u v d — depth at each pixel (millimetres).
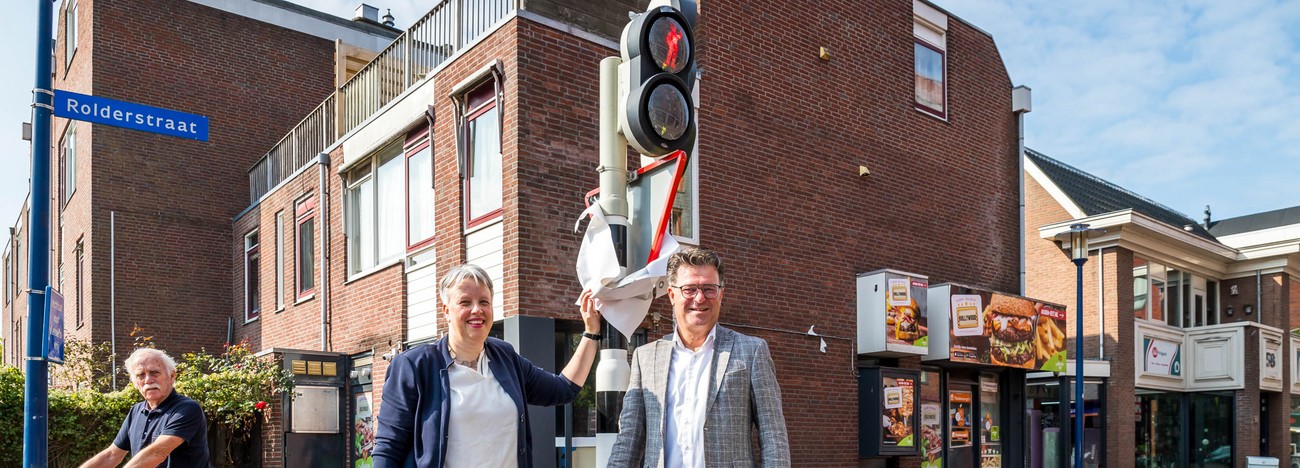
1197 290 23953
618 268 4234
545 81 10750
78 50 18359
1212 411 22984
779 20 13258
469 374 3613
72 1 19234
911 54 15219
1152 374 21281
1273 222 27750
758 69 12875
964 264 15578
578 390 4141
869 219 14086
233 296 18031
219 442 13328
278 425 13023
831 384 13133
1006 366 15070
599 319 4289
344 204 13836
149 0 17781
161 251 17328
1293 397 24516
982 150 16266
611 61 4656
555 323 10750
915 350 13586
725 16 12578
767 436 3762
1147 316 21500
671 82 4535
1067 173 24062
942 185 15398
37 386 6547
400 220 12562
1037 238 22438
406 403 3543
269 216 16422
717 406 3799
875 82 14523
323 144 15008
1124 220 20031
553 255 10578
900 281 13547
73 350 15328
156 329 17125
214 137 18234
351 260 13664
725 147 12320
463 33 11836
